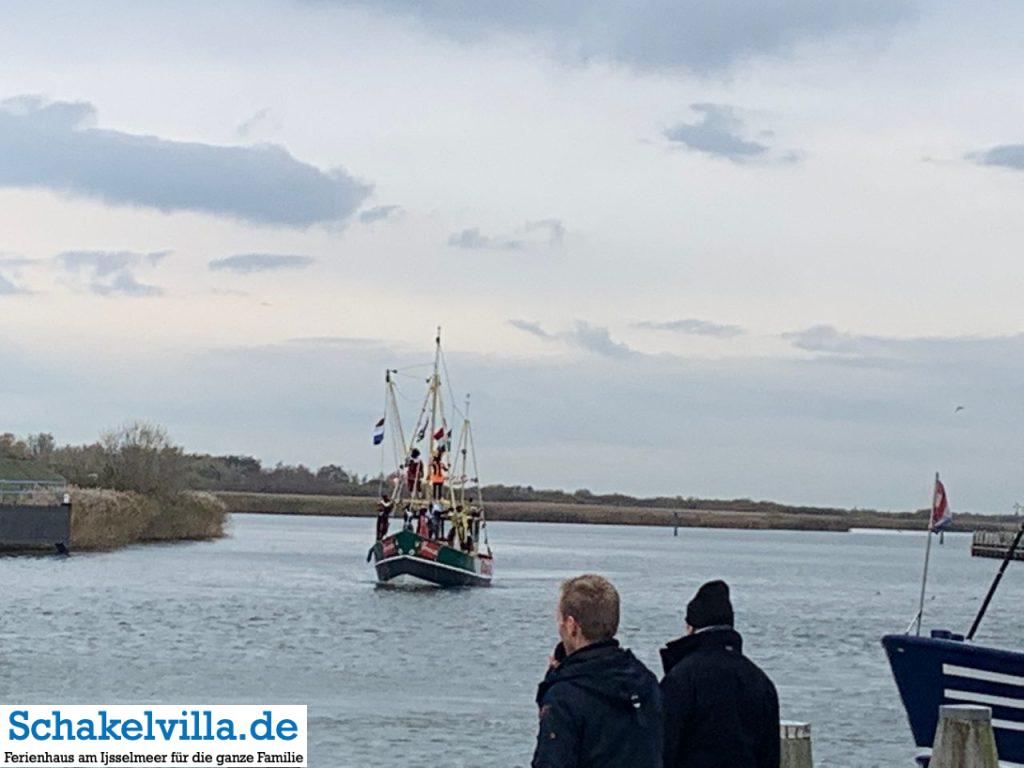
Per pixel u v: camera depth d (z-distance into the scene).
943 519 26.69
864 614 81.75
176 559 118.62
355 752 31.48
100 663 46.84
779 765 12.45
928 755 23.41
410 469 91.12
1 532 110.62
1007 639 70.00
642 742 10.79
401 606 75.69
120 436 152.38
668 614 76.81
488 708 38.50
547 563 147.50
